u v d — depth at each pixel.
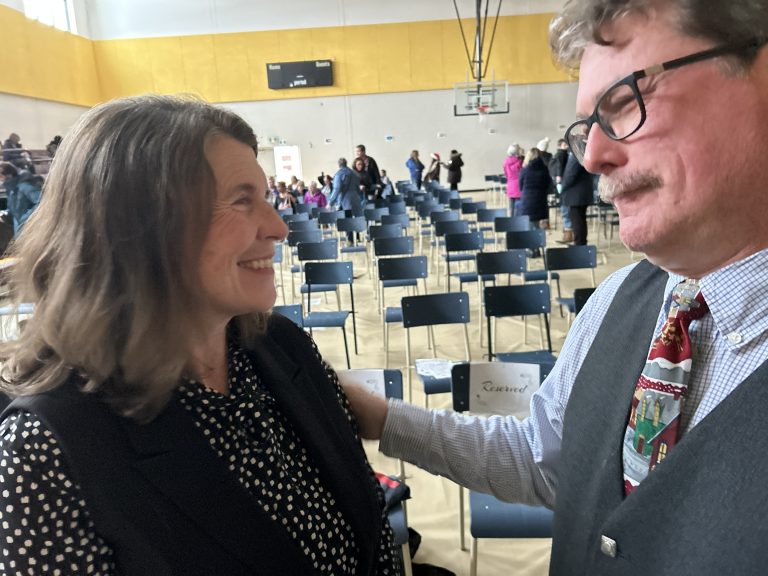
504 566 2.07
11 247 0.65
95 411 0.59
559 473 0.79
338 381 0.98
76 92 13.12
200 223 0.62
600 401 0.73
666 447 0.61
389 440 1.00
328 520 0.78
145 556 0.59
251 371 0.78
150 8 14.23
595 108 0.57
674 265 0.61
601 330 0.79
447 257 5.28
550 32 0.63
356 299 5.88
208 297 0.66
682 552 0.55
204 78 14.66
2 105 10.27
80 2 13.61
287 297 6.14
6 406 0.61
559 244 7.78
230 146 0.65
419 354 4.28
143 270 0.60
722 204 0.53
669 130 0.53
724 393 0.58
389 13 14.62
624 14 0.53
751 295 0.57
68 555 0.57
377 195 10.77
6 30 10.45
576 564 0.72
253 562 0.65
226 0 14.34
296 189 12.00
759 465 0.51
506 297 3.48
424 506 2.46
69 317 0.59
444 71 14.91
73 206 0.61
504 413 1.86
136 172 0.60
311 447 0.79
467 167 15.45
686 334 0.64
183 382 0.66
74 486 0.57
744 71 0.50
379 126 15.20
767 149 0.52
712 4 0.49
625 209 0.59
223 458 0.68
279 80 14.75
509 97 14.97
